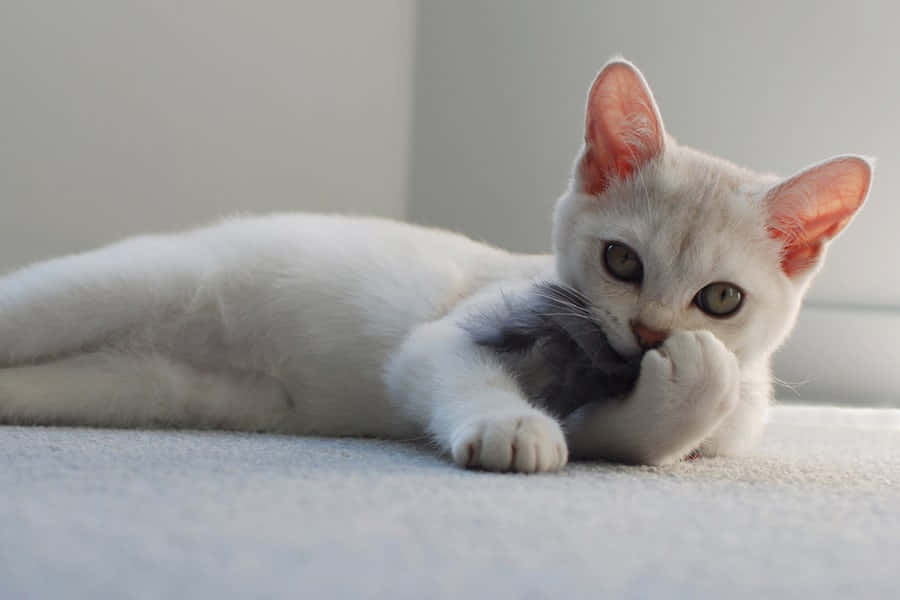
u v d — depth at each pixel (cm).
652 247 48
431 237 58
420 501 38
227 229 59
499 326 49
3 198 77
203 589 29
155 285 56
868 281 84
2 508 35
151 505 36
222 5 82
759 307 49
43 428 52
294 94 85
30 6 77
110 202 80
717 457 53
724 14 84
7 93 77
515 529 35
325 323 55
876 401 82
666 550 34
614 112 51
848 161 50
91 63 79
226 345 57
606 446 48
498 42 89
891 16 83
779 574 33
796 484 45
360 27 87
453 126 90
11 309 54
